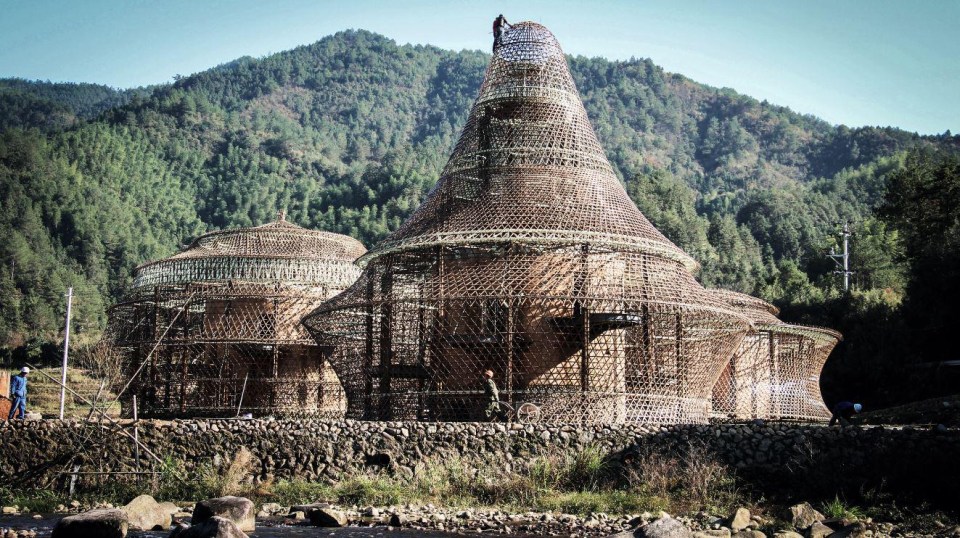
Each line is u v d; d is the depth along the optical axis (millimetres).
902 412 42438
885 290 89125
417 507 26812
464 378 37469
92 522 21500
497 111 42125
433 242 38219
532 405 34438
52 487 30375
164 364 51531
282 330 51688
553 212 38500
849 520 23656
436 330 37219
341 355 41719
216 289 52281
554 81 42781
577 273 37500
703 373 38781
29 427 31000
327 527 24188
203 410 49781
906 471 26703
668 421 36375
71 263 143750
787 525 23734
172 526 24172
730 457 29000
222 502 23578
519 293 36125
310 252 55469
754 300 53156
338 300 40562
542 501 27016
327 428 30719
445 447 30203
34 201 155375
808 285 105188
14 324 113500
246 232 56938
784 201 185625
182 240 179250
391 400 37719
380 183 186750
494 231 37594
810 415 51625
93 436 30984
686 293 37906
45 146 180000
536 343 36938
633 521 24719
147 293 53750
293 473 30312
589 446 29938
